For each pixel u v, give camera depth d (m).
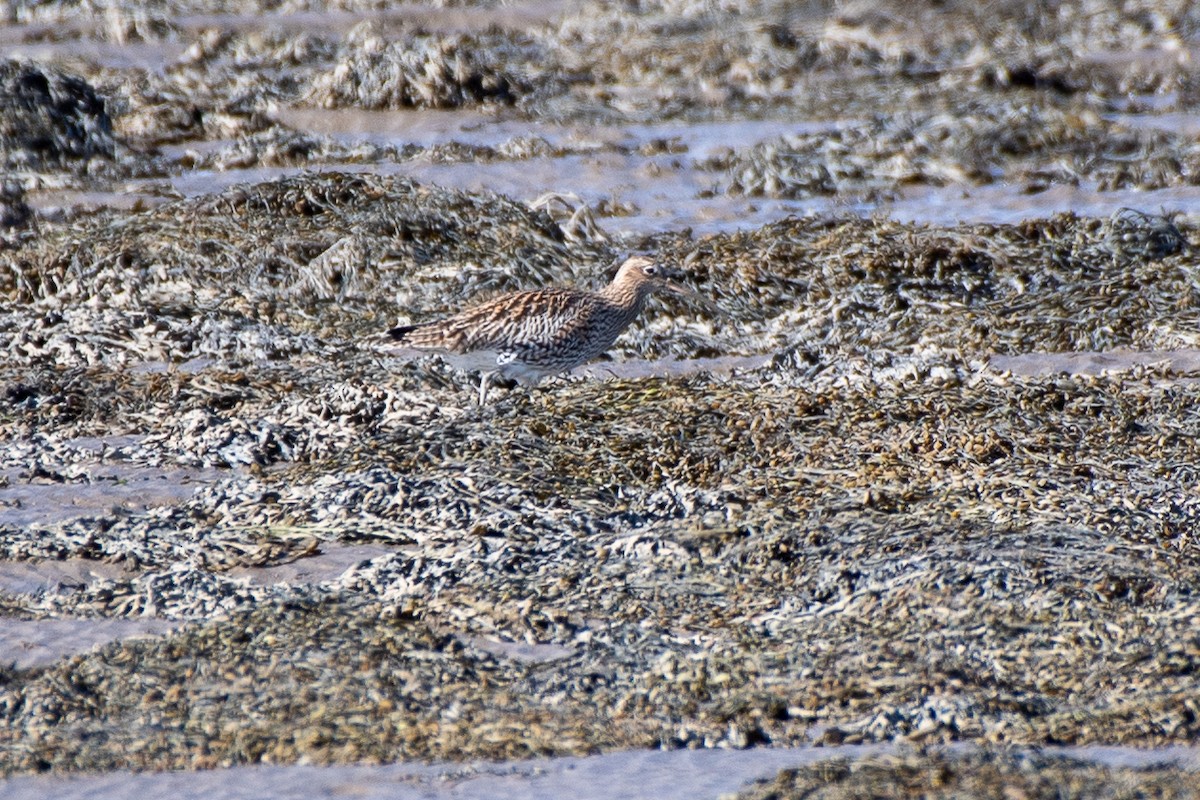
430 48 35.88
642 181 29.73
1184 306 21.72
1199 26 43.84
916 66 41.28
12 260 23.89
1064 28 44.50
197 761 10.75
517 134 33.09
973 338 21.17
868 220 25.34
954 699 11.22
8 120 30.72
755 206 28.30
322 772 10.61
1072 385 18.16
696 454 16.16
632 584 13.43
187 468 16.73
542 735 11.05
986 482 15.25
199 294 22.62
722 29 44.16
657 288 19.52
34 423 17.98
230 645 12.26
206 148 32.56
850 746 10.84
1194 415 17.39
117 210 28.12
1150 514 14.59
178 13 47.47
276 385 19.11
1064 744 10.77
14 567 14.09
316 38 42.69
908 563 13.28
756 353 21.11
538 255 24.20
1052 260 23.45
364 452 16.38
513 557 13.94
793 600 13.14
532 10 48.06
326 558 14.33
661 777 10.47
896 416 17.05
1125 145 31.58
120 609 13.25
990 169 30.59
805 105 36.28
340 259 23.45
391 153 31.80
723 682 11.69
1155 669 11.60
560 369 18.98
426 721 11.21
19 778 10.59
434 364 19.83
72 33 44.97
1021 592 12.69
